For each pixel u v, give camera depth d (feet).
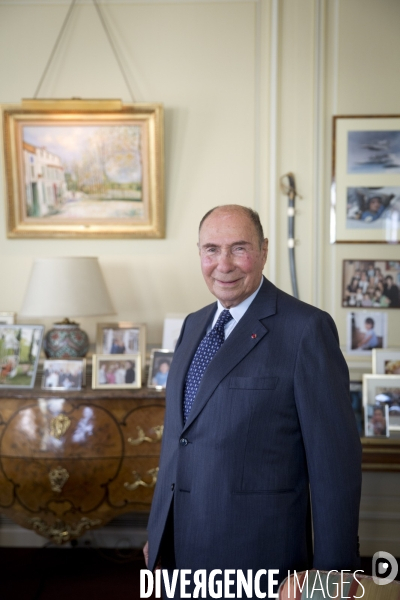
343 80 11.44
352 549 5.22
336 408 5.30
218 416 5.41
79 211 11.54
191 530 5.42
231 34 11.48
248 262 5.70
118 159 11.42
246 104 11.51
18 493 9.45
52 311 9.80
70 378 9.93
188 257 11.66
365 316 11.45
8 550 11.53
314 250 11.51
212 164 11.58
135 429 9.52
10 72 11.62
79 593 9.82
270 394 5.36
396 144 11.38
